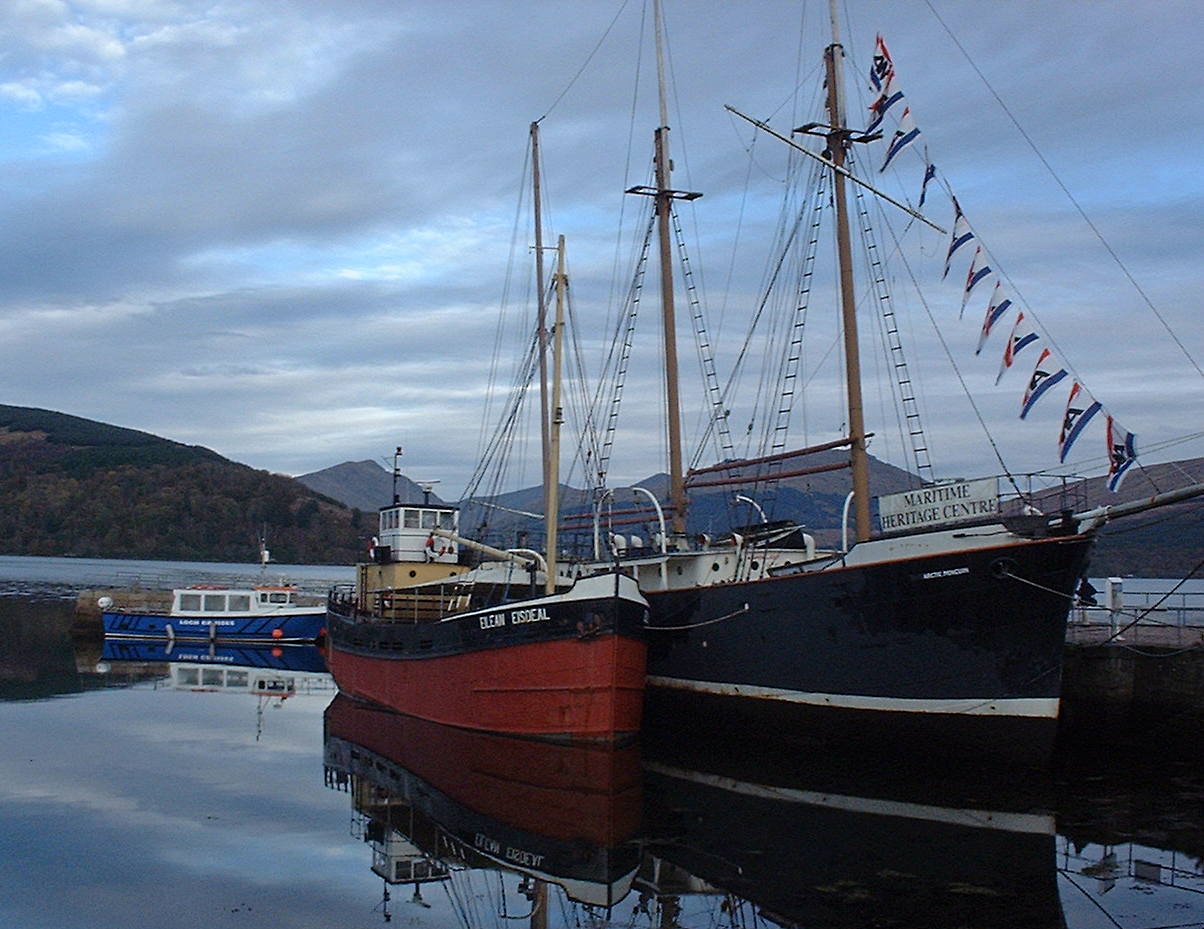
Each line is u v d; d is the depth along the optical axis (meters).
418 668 34.59
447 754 30.56
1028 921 17.41
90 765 28.58
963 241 28.33
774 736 29.94
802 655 29.30
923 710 27.39
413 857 21.02
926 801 25.12
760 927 17.30
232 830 22.62
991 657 26.61
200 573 155.50
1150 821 23.42
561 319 31.38
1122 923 17.31
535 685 29.66
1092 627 36.56
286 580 121.00
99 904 18.00
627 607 29.33
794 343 37.97
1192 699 30.80
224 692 43.59
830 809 24.42
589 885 19.42
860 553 28.38
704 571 34.47
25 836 21.81
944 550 26.73
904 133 30.95
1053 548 25.81
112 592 70.69
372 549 46.28
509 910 18.17
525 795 25.89
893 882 19.39
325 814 24.06
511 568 37.84
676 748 31.30
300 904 18.27
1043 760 26.42
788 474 35.38
